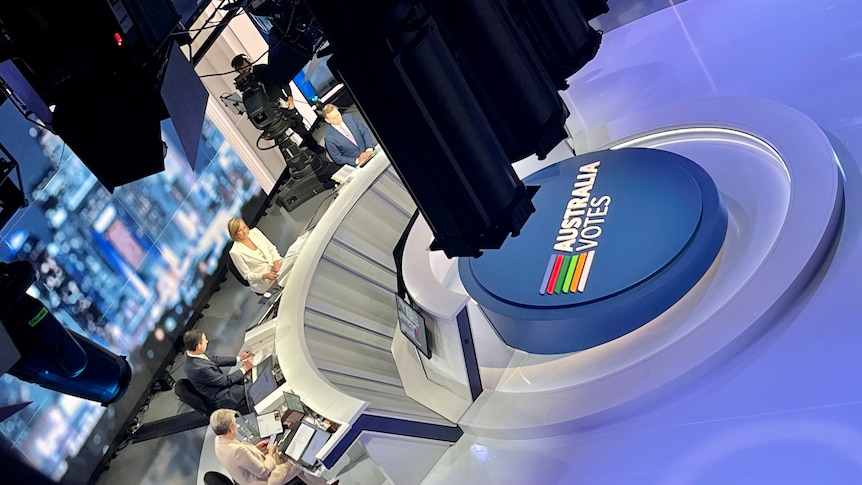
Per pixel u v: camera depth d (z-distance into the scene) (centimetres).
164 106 340
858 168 532
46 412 781
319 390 585
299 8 654
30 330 372
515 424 529
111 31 313
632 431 481
